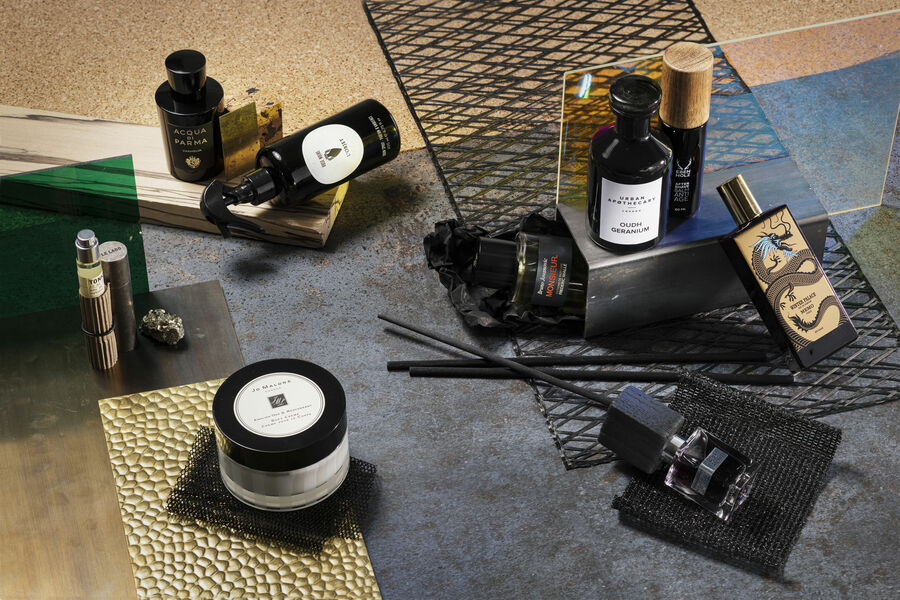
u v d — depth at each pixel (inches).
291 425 43.1
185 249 58.5
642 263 51.7
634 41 72.9
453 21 74.5
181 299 54.4
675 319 55.2
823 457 48.2
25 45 71.6
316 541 44.4
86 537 44.3
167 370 50.9
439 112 66.9
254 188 55.5
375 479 47.8
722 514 45.7
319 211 58.4
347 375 52.4
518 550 45.4
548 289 52.4
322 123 56.3
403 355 53.4
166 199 58.4
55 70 69.6
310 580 43.4
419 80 69.3
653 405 45.8
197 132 56.8
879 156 59.6
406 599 43.6
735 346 53.8
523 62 71.0
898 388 51.8
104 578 43.0
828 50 56.4
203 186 59.3
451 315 55.5
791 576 44.4
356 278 57.2
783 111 56.6
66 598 42.3
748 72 56.1
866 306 55.8
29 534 44.3
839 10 75.2
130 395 49.5
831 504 47.0
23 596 42.3
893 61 56.2
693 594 43.9
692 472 45.6
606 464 48.7
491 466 48.6
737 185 50.4
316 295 56.3
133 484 46.1
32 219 50.7
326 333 54.4
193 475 46.1
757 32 73.4
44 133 62.0
